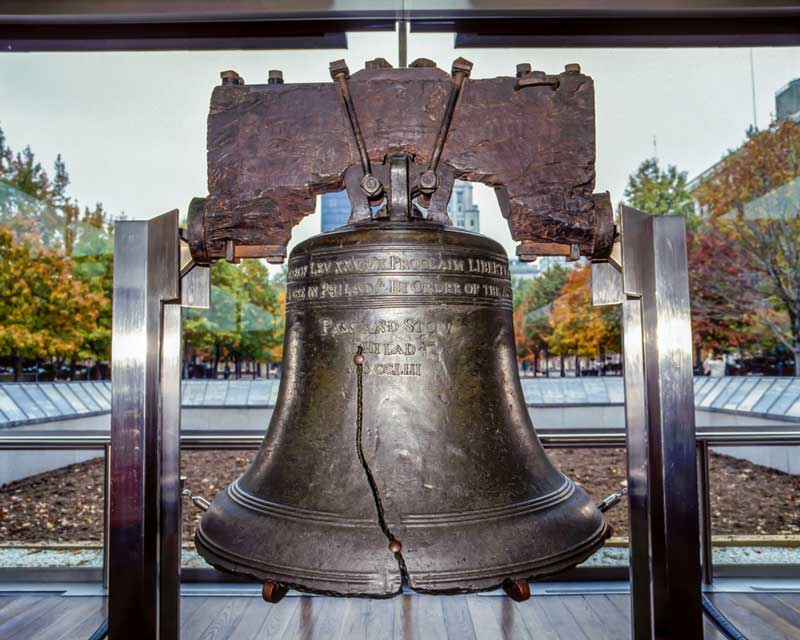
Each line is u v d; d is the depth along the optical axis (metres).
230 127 1.13
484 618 2.55
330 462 1.03
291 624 2.51
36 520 4.00
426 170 1.10
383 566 0.88
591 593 2.77
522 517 0.99
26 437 2.59
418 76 1.13
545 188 1.12
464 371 1.07
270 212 1.13
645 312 1.17
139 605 1.11
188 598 2.75
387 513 0.95
